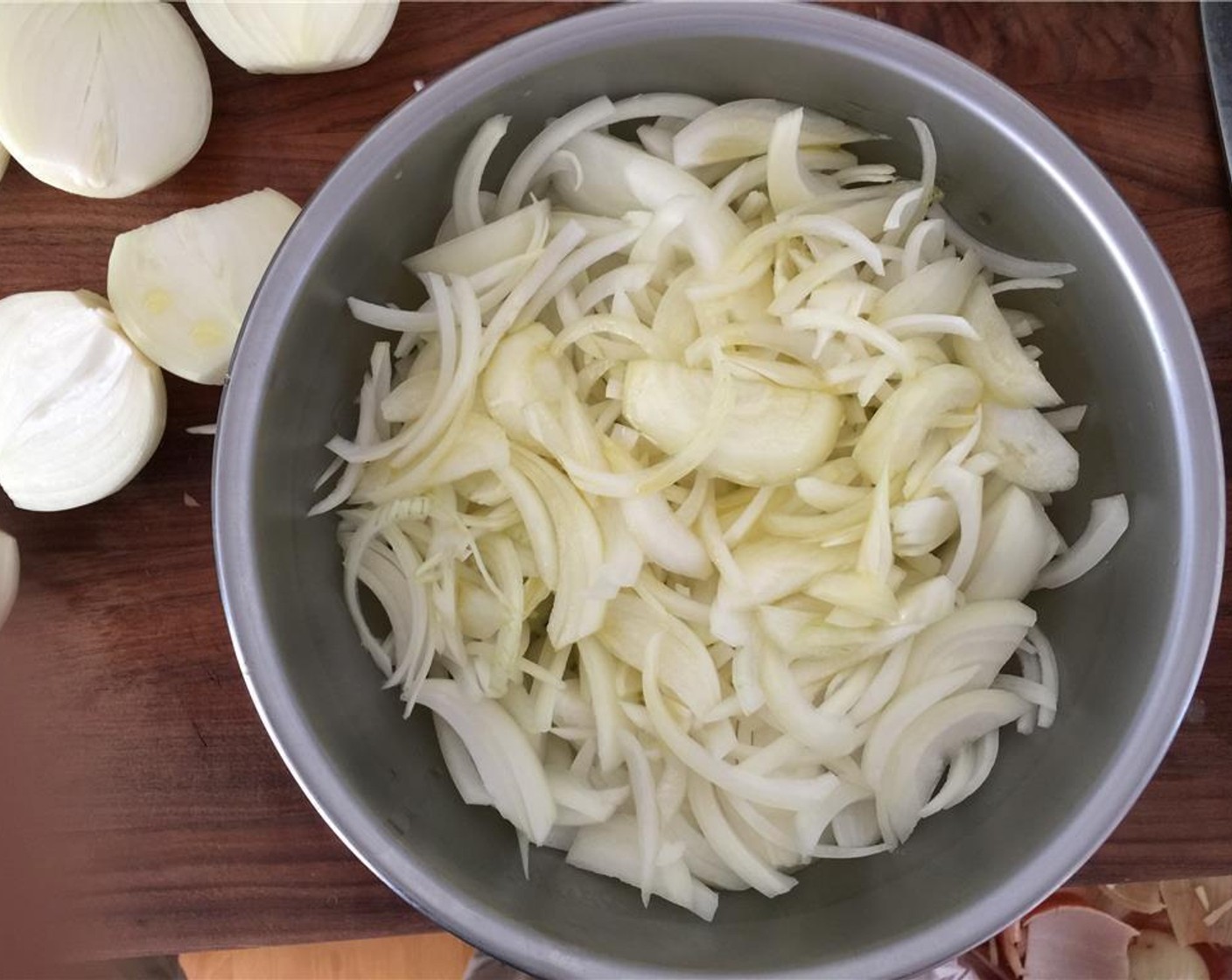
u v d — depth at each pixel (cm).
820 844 42
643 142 42
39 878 37
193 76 42
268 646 36
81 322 42
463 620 40
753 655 40
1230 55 44
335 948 51
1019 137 38
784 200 41
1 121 40
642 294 41
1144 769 36
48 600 43
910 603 39
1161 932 53
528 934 36
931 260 42
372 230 39
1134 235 37
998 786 42
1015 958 53
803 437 39
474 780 41
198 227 42
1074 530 43
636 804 40
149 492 43
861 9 44
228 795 43
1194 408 37
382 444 40
